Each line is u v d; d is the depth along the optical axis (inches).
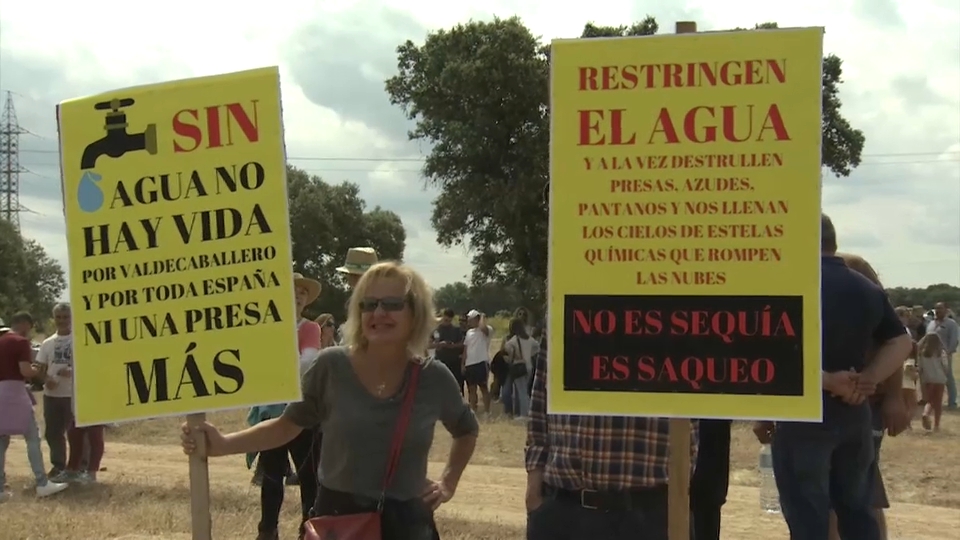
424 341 158.6
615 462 157.4
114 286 156.0
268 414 278.5
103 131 156.3
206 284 155.0
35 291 2637.8
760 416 138.6
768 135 138.4
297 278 261.1
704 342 140.3
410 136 1488.7
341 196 2608.3
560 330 143.6
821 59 136.9
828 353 183.3
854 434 180.4
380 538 150.9
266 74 154.0
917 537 351.9
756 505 398.6
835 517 209.5
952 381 778.8
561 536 162.4
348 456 153.9
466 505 398.0
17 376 410.6
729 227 139.6
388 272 156.7
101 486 435.2
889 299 188.7
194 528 156.2
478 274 1512.1
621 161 141.9
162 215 155.5
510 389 717.9
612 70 141.9
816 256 137.3
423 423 156.3
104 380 155.9
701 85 139.9
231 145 154.6
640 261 141.7
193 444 156.6
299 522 344.2
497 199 1386.6
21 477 459.8
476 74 1385.3
